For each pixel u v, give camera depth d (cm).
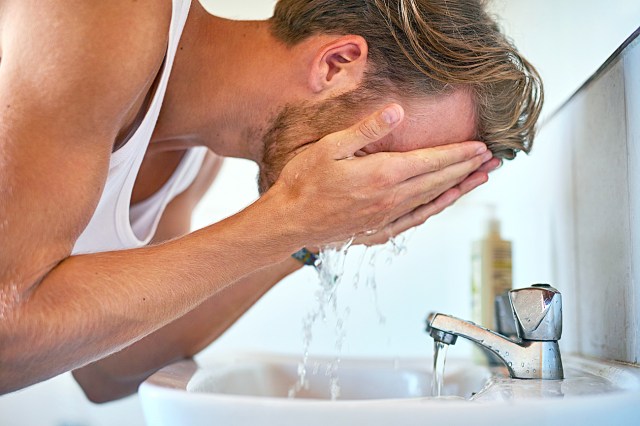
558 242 119
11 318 75
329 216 91
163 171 123
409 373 127
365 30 99
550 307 90
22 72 80
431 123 97
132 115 93
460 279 162
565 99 114
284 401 68
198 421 72
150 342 126
